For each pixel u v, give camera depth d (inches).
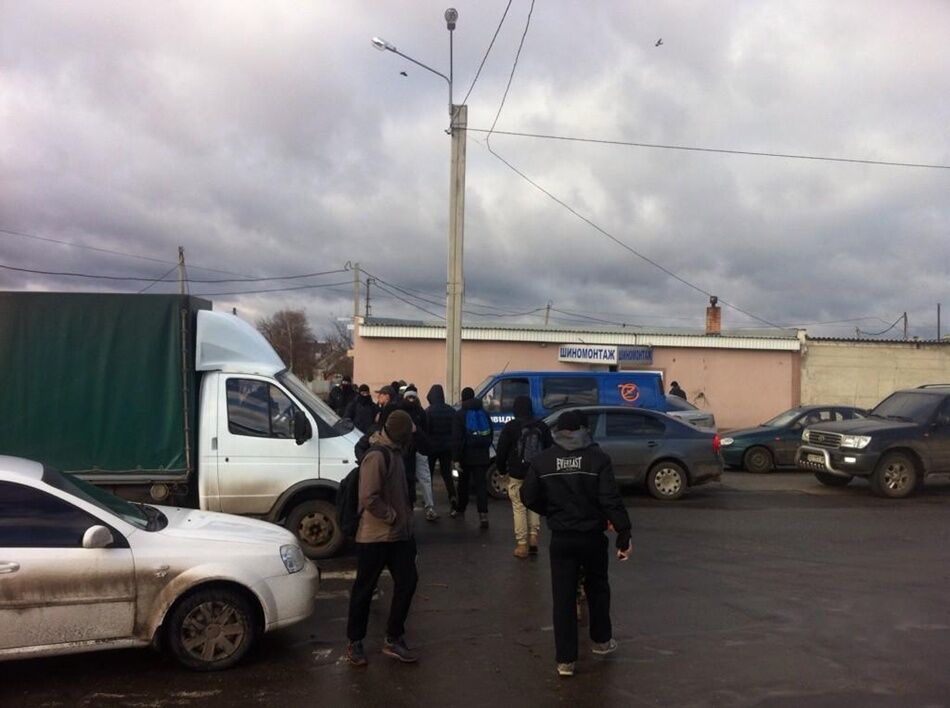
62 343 312.7
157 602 198.4
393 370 1074.1
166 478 314.3
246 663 210.8
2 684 195.9
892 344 1139.9
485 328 1078.4
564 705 185.8
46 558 191.0
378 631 239.6
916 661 216.4
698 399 1111.6
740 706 185.8
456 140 669.9
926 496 533.0
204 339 324.2
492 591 284.2
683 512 457.4
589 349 1082.1
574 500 205.3
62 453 310.5
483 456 395.9
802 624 249.0
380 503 204.2
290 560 216.8
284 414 326.6
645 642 231.3
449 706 184.9
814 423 620.4
